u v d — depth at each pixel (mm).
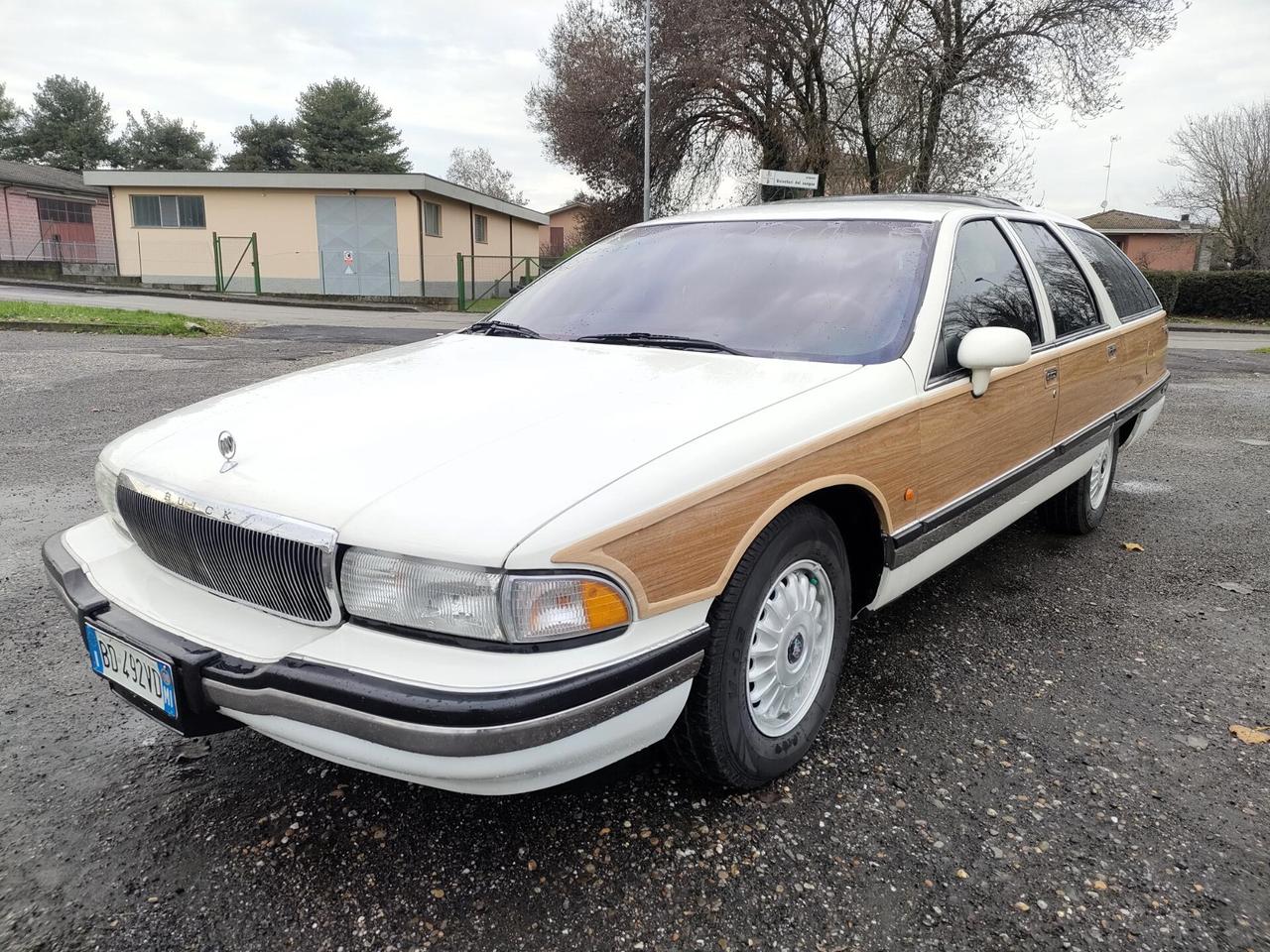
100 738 2656
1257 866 2125
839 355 2701
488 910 1969
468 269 29922
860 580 2760
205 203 26312
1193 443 7250
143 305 20516
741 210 3654
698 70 23297
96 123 53500
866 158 23953
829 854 2154
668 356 2764
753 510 2127
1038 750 2619
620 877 2074
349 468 2010
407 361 2932
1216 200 37438
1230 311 29359
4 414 7211
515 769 1757
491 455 2004
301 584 1913
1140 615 3637
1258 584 3996
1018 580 4027
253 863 2123
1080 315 3965
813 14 23078
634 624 1897
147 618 2080
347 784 2439
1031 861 2135
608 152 26203
